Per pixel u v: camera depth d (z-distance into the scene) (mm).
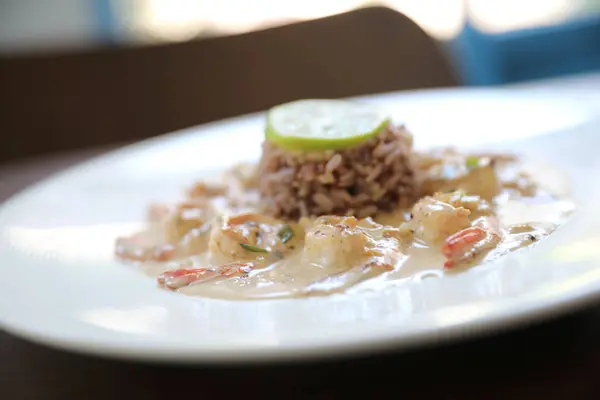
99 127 846
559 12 1099
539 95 534
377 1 1089
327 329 310
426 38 793
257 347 302
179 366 328
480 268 344
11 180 568
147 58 856
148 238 424
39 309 345
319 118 435
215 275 365
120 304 351
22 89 837
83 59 850
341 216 397
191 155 528
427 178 423
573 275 319
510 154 465
